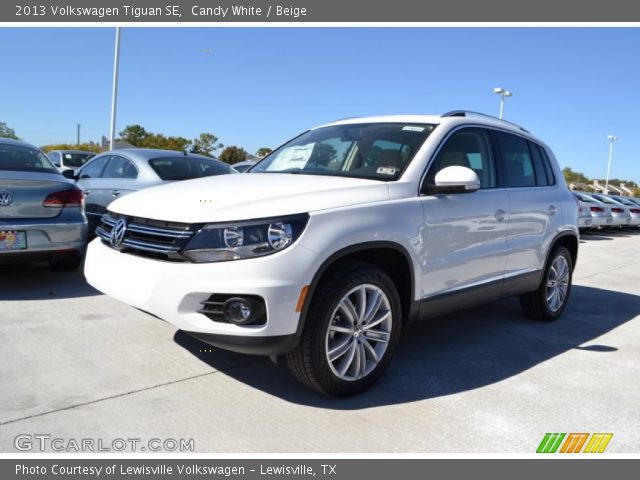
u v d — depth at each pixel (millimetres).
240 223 2809
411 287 3430
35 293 5105
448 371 3686
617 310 5852
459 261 3768
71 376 3281
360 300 3150
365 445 2670
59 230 5027
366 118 4383
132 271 3055
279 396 3154
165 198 3238
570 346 4395
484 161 4199
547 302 5027
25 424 2715
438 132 3838
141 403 2982
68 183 5230
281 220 2830
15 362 3443
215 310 2834
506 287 4352
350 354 3131
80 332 4047
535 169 4867
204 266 2797
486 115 4477
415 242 3395
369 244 3111
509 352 4156
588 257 11219
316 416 2936
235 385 3270
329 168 3840
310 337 2920
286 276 2768
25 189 4883
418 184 3535
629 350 4355
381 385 3395
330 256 2934
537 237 4645
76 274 5977
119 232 3256
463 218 3764
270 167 4223
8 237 4785
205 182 3588
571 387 3496
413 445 2689
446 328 4758
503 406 3164
